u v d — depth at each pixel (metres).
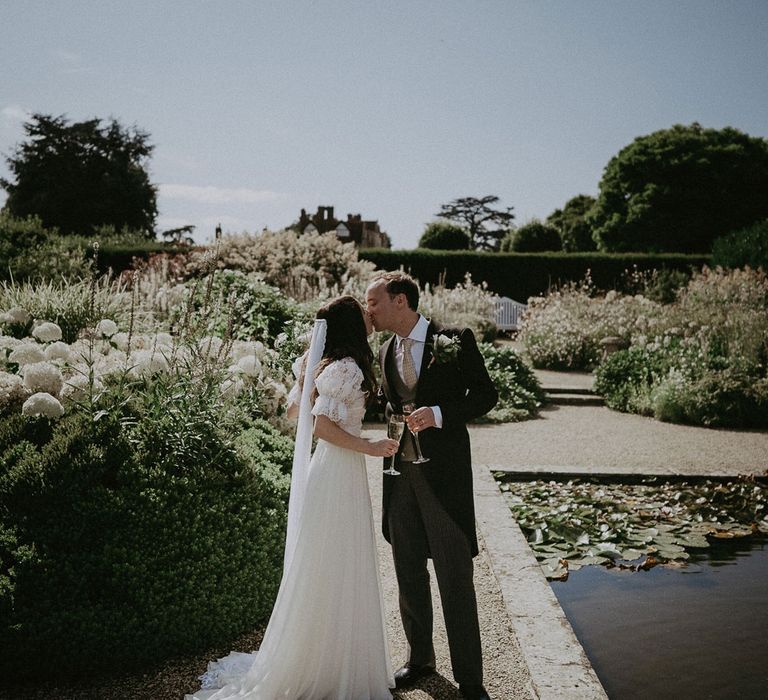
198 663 2.95
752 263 20.73
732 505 5.62
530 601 3.54
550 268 23.39
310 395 2.70
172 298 8.37
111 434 3.34
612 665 3.23
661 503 5.70
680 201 37.78
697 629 3.60
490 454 7.27
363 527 2.68
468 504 2.82
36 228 19.30
